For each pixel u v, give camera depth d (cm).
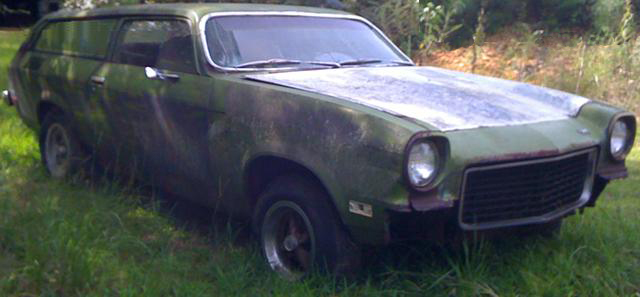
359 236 423
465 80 534
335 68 539
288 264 475
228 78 500
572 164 461
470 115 444
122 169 600
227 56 522
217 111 493
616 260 488
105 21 620
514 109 470
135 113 562
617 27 1213
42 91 668
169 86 530
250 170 479
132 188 612
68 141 651
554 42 1277
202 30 528
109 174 631
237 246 524
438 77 537
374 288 447
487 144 418
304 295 429
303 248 464
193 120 512
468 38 1300
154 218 569
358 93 460
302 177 457
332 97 445
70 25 661
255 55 530
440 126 417
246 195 489
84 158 645
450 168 405
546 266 474
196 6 565
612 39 1123
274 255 477
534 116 466
